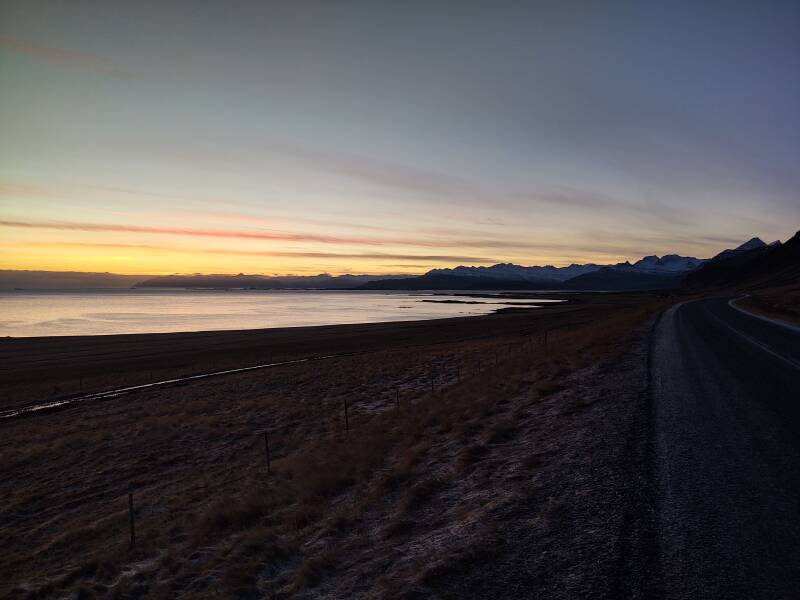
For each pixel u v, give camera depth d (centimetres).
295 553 674
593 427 975
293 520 799
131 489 1385
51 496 1369
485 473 804
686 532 532
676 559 480
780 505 592
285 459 1391
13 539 1093
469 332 6681
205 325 10425
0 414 2686
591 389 1359
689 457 771
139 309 17650
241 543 759
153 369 4212
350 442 1329
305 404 2334
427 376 2803
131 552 874
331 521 738
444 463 918
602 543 521
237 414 2241
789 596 414
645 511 588
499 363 2531
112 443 1856
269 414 2183
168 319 12344
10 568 931
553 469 763
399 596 467
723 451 796
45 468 1612
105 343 6203
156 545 896
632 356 1944
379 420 1612
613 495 640
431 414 1399
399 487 848
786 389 1285
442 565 510
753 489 642
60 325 10581
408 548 589
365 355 4338
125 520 1111
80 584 783
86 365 4531
